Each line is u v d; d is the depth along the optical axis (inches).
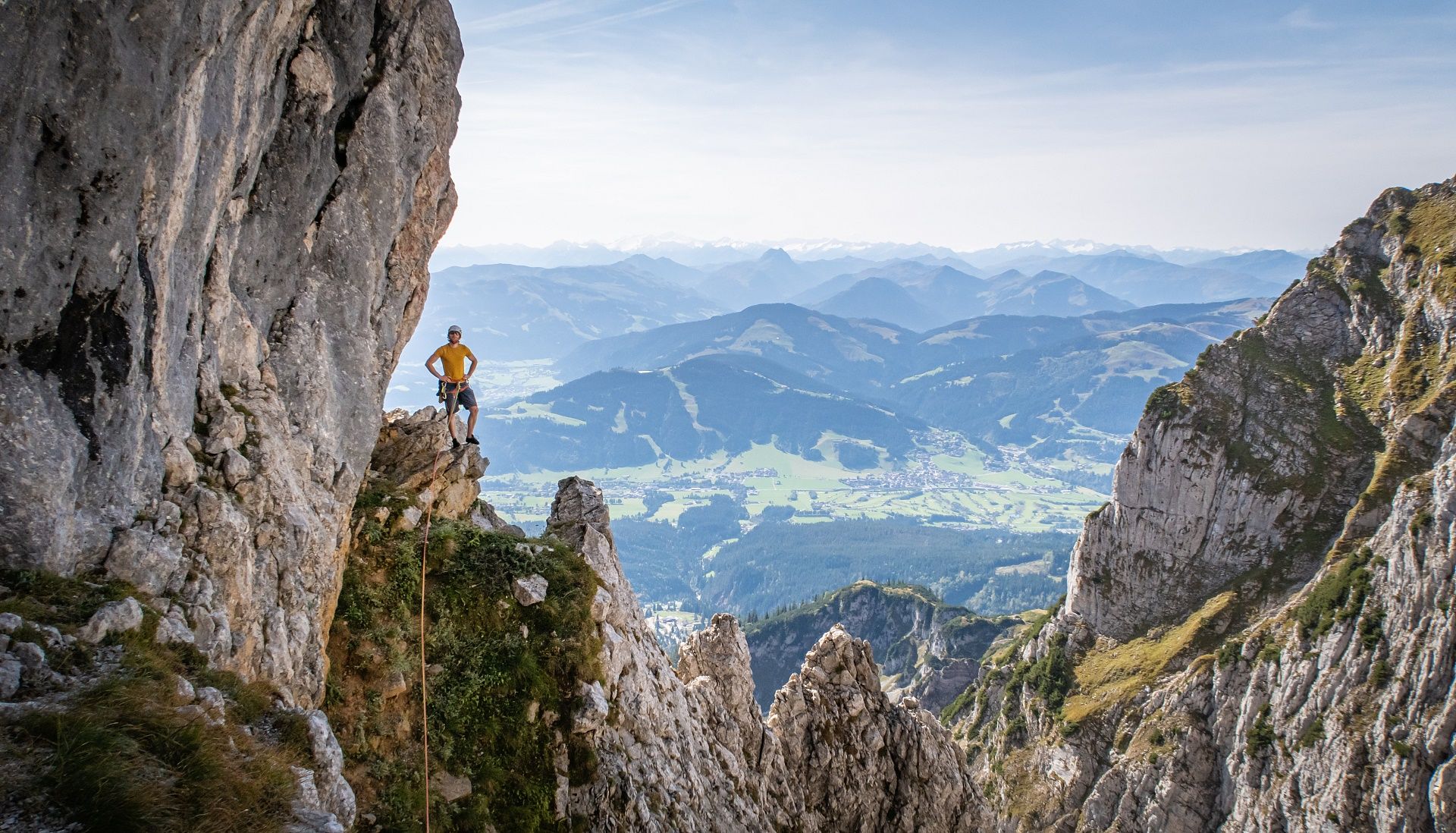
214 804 445.7
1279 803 4276.6
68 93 473.4
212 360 664.4
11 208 465.7
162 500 583.8
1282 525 5900.6
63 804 396.8
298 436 764.0
